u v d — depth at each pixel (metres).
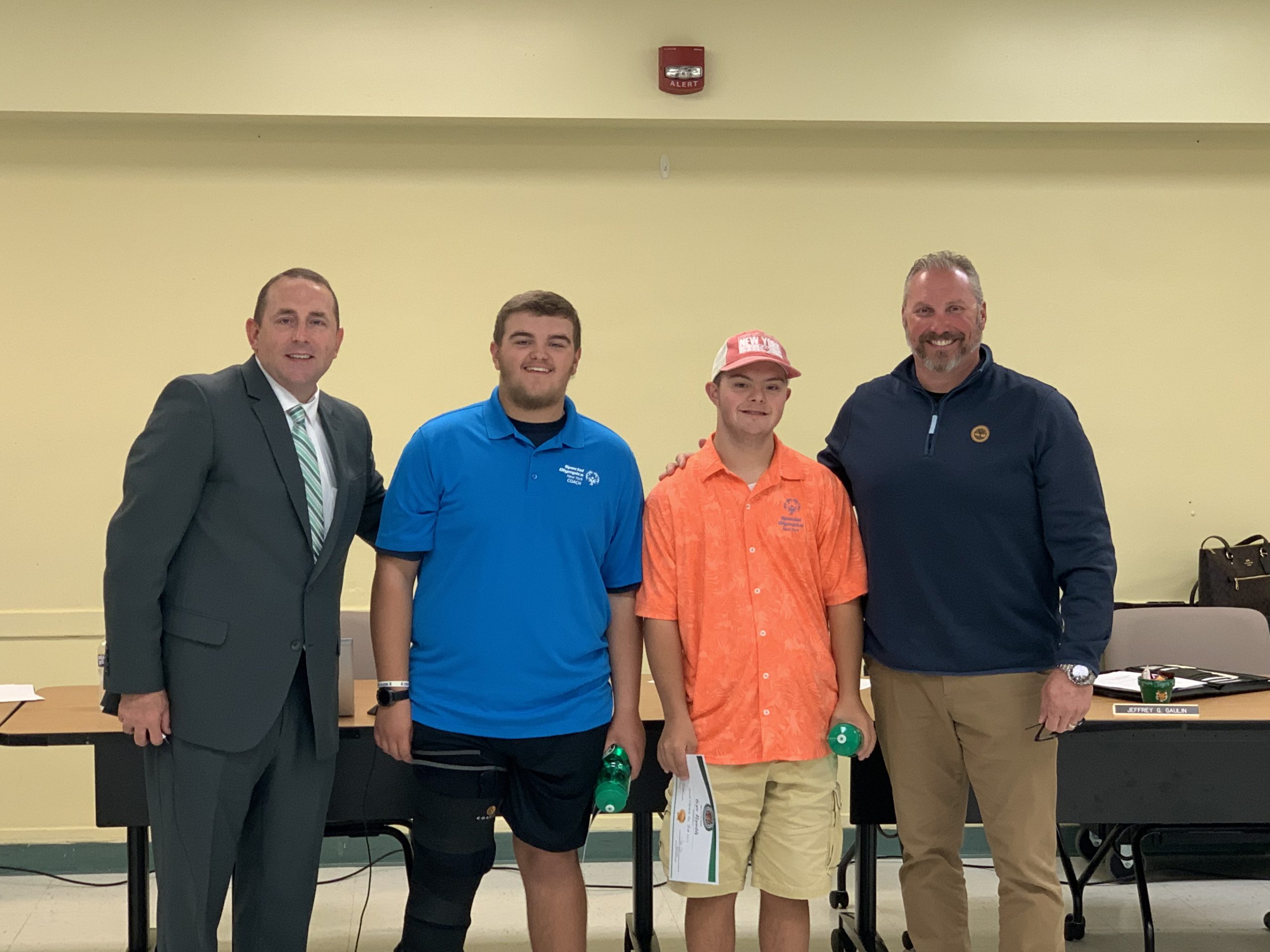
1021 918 2.26
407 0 3.69
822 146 3.96
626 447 2.32
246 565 2.09
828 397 3.99
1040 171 4.01
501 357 2.19
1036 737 2.27
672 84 3.69
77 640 3.74
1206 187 4.05
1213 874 3.68
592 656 2.24
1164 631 3.20
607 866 3.77
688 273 3.94
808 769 2.23
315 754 2.18
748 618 2.21
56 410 3.75
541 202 3.90
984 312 2.34
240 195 3.80
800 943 2.25
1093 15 3.83
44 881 3.59
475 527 2.17
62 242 3.74
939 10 3.79
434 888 2.21
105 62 3.59
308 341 2.14
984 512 2.27
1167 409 4.05
